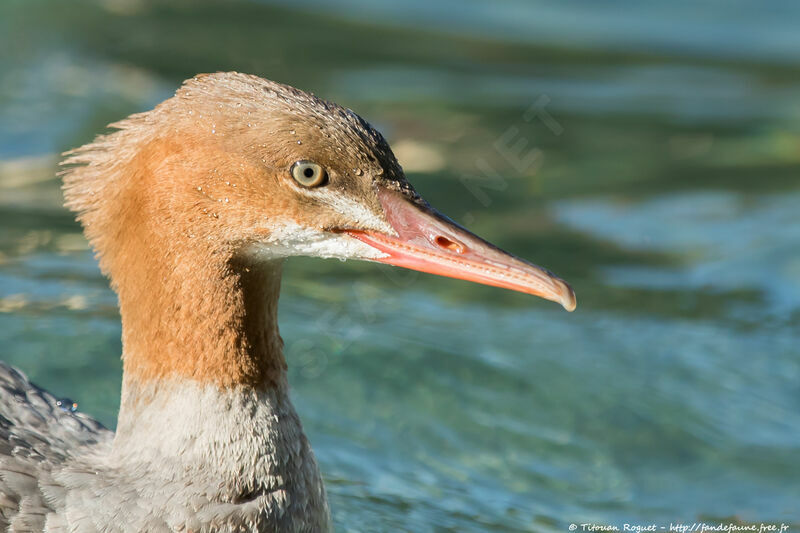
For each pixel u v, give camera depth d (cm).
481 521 933
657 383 1164
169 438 727
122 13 2252
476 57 2248
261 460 736
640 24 2534
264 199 701
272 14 2384
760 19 2598
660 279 1395
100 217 729
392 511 923
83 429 814
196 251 706
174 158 698
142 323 727
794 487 1020
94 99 1781
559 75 2184
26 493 706
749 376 1193
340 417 1048
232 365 727
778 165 1811
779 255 1461
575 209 1588
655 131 1934
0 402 802
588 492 997
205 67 1989
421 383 1110
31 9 2169
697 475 1030
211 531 715
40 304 1153
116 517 702
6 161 1549
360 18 2422
